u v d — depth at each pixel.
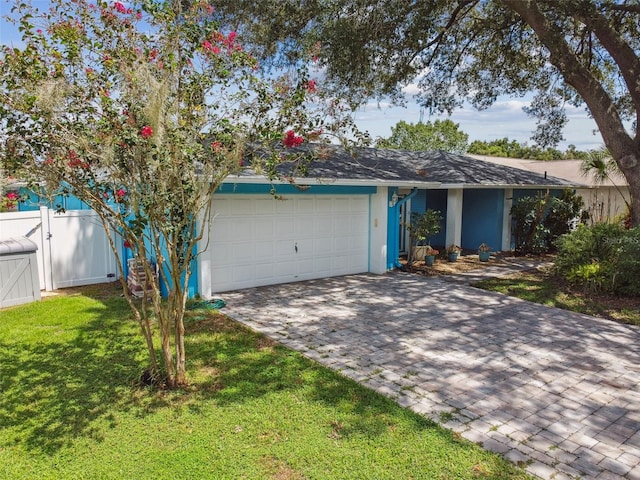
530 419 4.54
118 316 7.79
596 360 6.16
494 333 7.27
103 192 4.51
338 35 10.95
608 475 3.66
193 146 4.33
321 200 11.13
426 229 12.93
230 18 11.29
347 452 3.91
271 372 5.57
